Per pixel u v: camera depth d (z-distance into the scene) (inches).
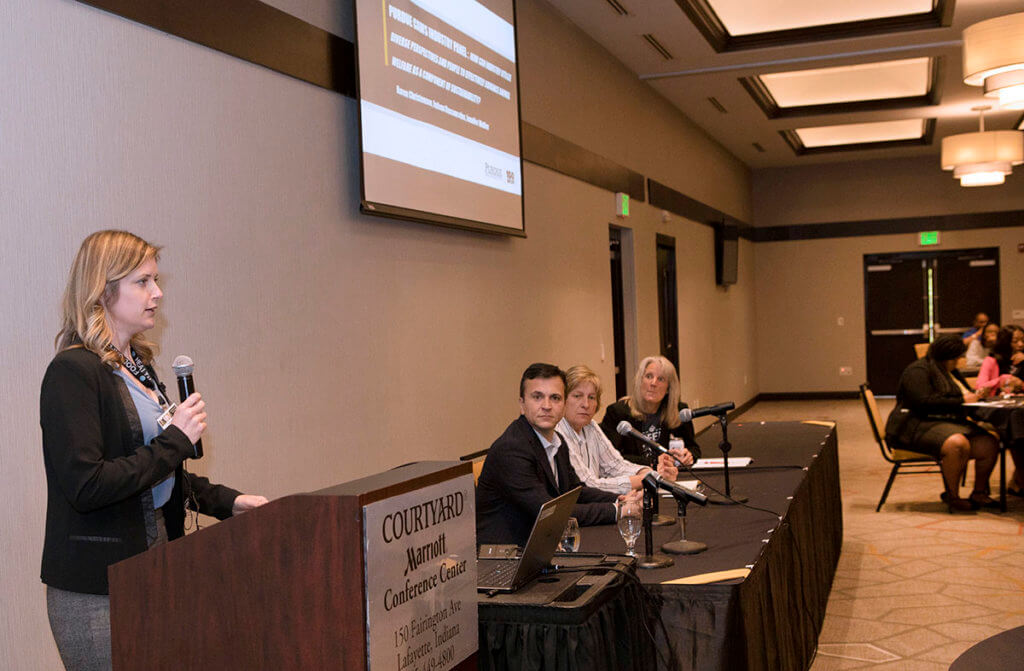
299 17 148.4
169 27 120.6
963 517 263.7
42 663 100.0
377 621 52.6
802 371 600.1
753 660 100.2
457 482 61.5
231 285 131.2
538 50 249.8
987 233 564.4
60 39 105.3
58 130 104.7
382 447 167.9
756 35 308.7
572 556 88.4
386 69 165.6
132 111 115.1
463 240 202.4
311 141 150.7
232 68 133.2
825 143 542.6
